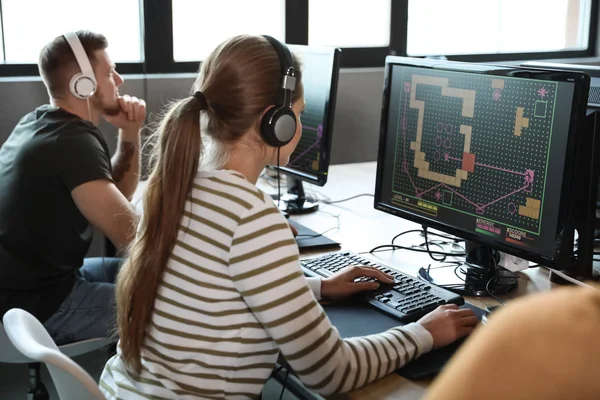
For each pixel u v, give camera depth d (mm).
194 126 1220
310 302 1173
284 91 1270
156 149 1268
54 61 2072
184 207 1215
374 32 3805
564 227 1382
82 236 2027
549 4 4297
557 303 486
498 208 1509
